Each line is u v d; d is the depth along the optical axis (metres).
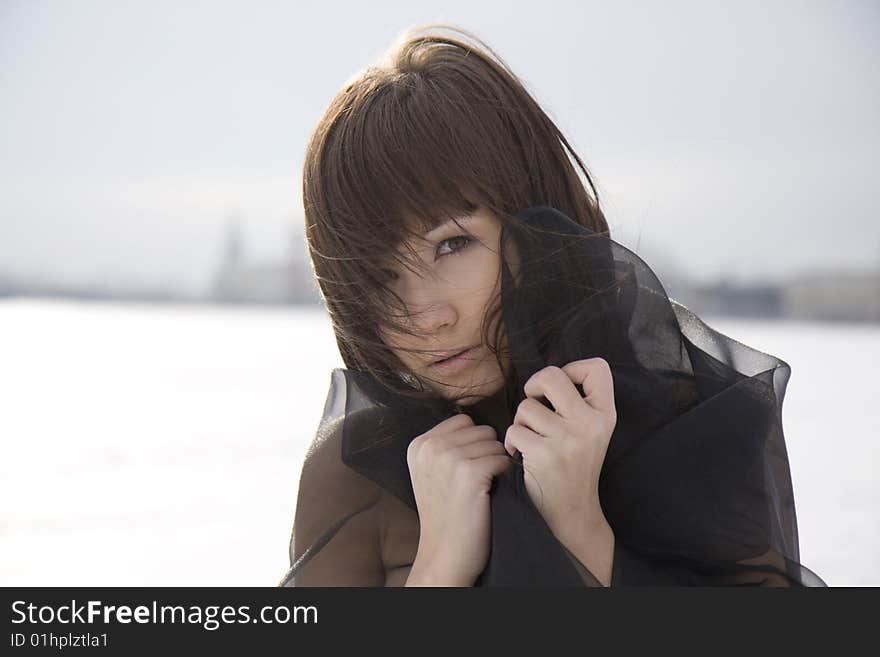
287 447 7.51
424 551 1.38
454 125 1.37
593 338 1.40
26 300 36.50
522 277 1.37
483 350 1.39
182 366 13.05
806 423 8.41
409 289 1.37
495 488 1.37
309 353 14.99
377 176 1.35
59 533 5.16
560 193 1.48
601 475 1.42
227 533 5.20
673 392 1.42
